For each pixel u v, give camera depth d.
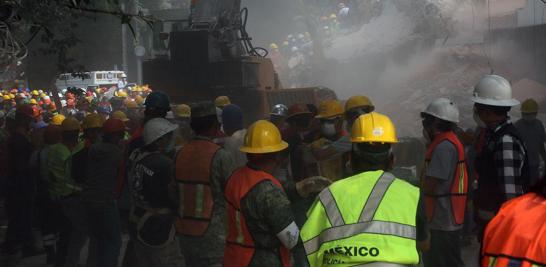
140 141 7.11
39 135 10.59
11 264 9.45
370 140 3.76
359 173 3.81
